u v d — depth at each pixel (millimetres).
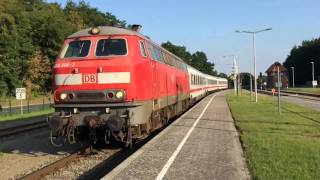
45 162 16000
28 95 78938
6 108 59656
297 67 191375
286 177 11531
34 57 81312
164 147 16750
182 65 32875
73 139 16141
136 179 11562
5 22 77562
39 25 85062
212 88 95188
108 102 15836
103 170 14266
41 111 46750
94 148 18188
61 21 86250
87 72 16125
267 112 36531
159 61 20953
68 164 15047
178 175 12016
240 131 22484
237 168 12875
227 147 16875
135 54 16453
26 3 96500
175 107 29094
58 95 16281
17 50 78375
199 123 26406
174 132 21531
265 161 13773
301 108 42844
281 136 20125
